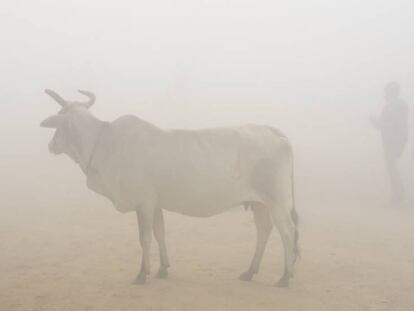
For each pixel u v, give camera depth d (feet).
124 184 23.52
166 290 22.63
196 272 25.63
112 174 23.82
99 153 24.16
